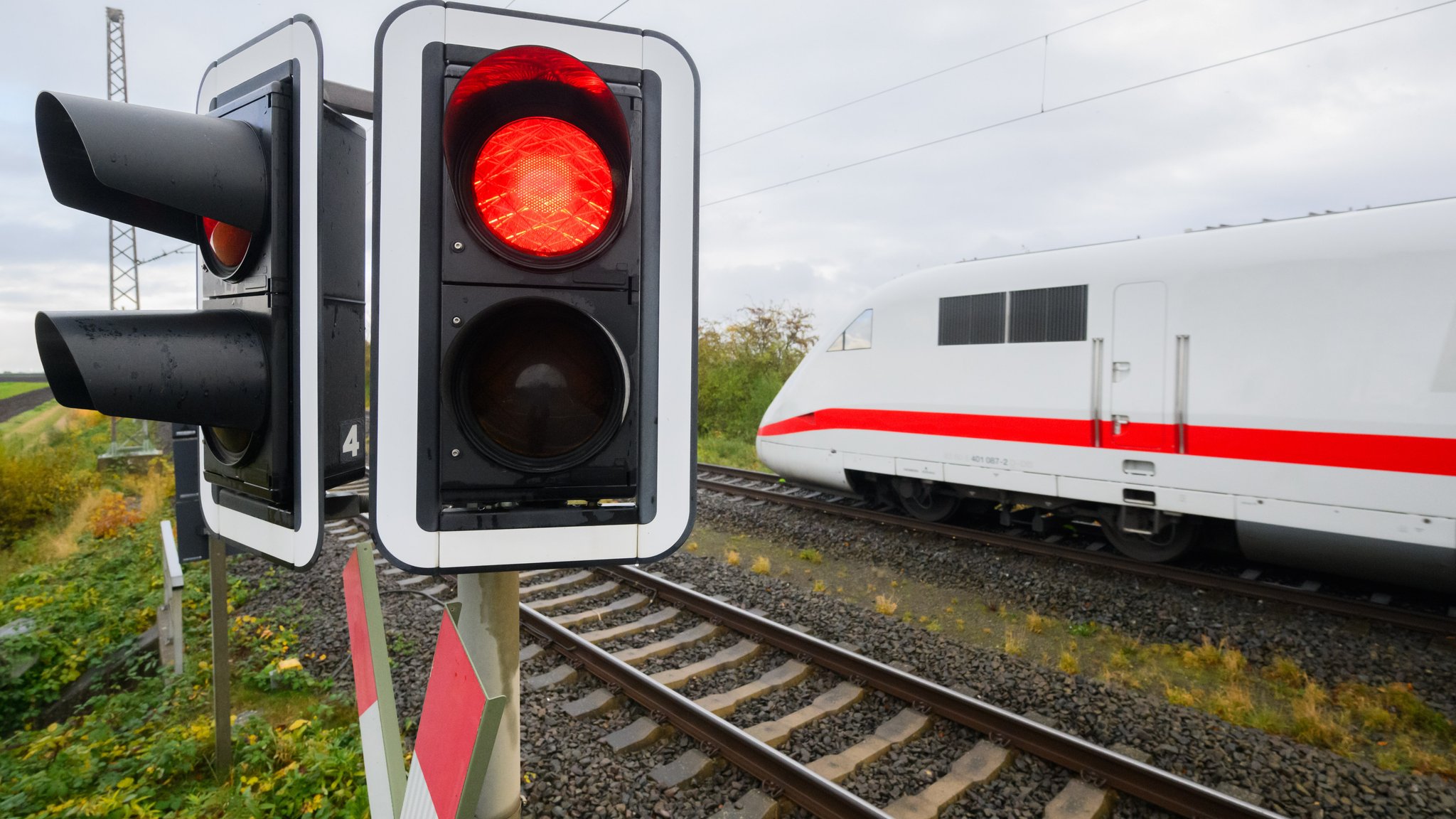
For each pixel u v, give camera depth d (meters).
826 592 6.86
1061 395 6.99
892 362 8.34
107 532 9.79
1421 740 4.31
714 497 10.52
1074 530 8.28
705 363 19.69
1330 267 5.66
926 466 8.06
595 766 3.78
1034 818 3.50
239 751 3.92
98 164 1.31
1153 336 6.46
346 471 1.61
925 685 4.39
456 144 1.35
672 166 1.47
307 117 1.42
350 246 1.63
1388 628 5.62
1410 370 5.31
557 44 1.42
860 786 3.71
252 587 6.62
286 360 1.46
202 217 1.66
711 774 3.81
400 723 4.39
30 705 5.09
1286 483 5.82
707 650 5.32
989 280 7.50
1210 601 6.27
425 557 1.35
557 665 4.98
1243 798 3.63
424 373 1.34
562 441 1.42
